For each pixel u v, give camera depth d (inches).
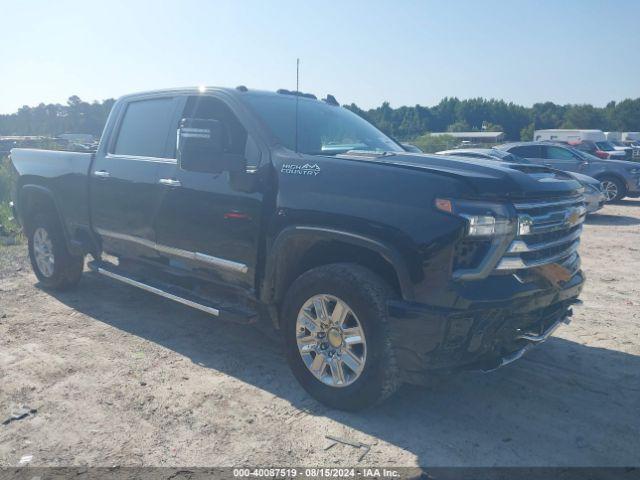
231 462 126.5
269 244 157.8
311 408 150.8
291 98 196.9
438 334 128.9
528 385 165.6
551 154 668.7
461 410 150.5
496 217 130.5
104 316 223.8
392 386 139.3
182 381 166.6
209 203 172.7
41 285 266.8
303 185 151.7
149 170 194.1
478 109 5570.9
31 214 258.1
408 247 132.1
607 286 275.0
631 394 160.4
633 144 1925.4
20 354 184.9
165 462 126.4
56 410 148.9
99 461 126.8
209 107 184.7
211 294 183.3
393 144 207.5
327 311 147.0
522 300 135.3
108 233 214.8
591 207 502.9
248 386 163.8
